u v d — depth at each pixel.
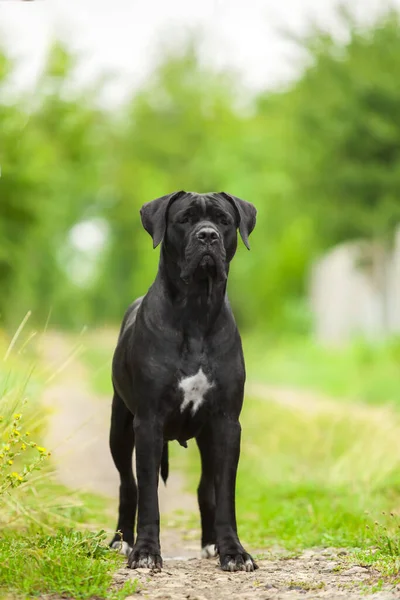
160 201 5.55
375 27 23.05
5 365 7.54
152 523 5.30
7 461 5.30
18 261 19.78
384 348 21.72
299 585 4.77
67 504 7.01
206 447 5.89
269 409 15.29
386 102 22.64
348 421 12.79
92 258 57.34
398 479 8.87
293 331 35.34
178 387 5.33
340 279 30.38
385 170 23.36
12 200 18.73
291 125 25.66
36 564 4.82
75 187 23.22
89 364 24.77
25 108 18.34
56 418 13.73
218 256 5.23
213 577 5.05
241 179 40.12
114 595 4.48
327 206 24.62
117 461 6.11
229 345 5.41
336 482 9.09
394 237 24.88
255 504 8.72
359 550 5.73
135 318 5.70
